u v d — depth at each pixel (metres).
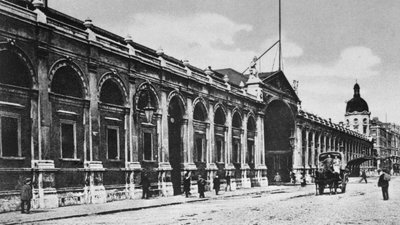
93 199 24.25
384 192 26.06
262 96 49.53
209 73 39.28
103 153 25.91
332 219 15.85
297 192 36.09
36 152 21.06
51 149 21.92
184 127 34.56
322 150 73.31
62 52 22.91
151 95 30.84
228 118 42.03
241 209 20.28
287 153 59.75
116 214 19.02
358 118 124.56
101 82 25.84
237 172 43.44
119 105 27.55
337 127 83.81
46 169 21.20
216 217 16.83
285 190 39.75
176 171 34.31
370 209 19.83
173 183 34.06
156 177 30.84
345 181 35.53
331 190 32.88
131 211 20.44
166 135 31.95
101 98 26.80
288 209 19.98
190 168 34.41
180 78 34.16
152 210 20.83
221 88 40.47
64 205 22.34
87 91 24.61
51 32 22.14
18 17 20.19
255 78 49.22
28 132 20.89
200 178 29.62
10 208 19.44
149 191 29.33
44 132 21.47
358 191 36.34
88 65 24.75
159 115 31.33
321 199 27.00
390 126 152.25
